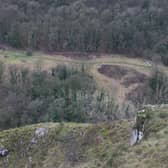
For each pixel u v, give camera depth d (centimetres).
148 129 2864
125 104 6850
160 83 7469
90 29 9731
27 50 9238
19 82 6906
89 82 7462
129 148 2820
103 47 9756
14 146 3619
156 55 9450
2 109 5938
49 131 3638
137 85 8025
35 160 3416
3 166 3491
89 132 3409
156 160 2469
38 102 6103
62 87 6731
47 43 9644
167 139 2645
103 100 6812
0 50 9219
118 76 8425
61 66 7731
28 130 3731
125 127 3167
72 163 3155
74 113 5909
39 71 7406
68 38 9688
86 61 9056
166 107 3128
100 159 2952
